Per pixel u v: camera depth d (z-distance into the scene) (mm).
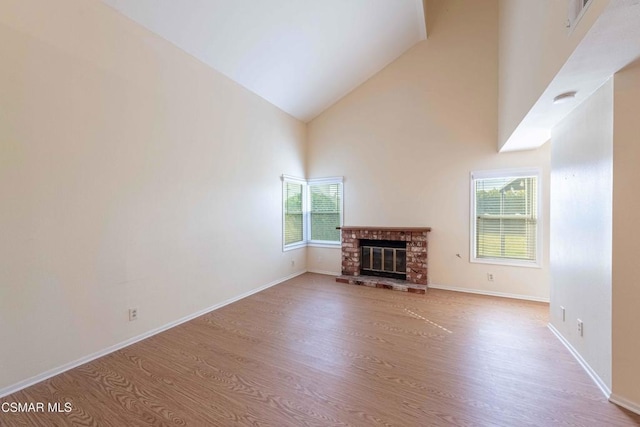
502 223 4309
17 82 2094
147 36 2979
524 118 2811
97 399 2006
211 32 3283
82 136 2473
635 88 1855
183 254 3408
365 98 5309
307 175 5949
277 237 5121
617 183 1921
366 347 2746
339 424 1753
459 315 3557
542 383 2158
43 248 2248
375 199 5246
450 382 2178
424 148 4820
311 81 4816
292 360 2514
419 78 4852
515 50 3129
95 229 2578
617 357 1933
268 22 3445
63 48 2338
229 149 4070
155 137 3082
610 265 1972
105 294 2654
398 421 1772
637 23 1378
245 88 4348
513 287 4234
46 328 2268
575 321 2541
